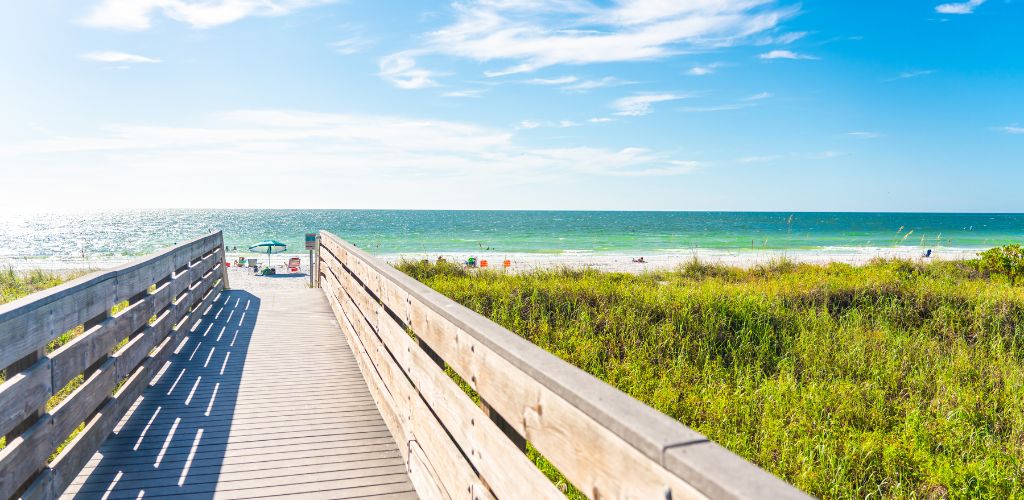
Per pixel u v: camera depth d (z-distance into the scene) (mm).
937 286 9445
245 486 3168
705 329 7086
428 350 3033
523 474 1741
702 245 52750
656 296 8367
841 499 3570
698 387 5449
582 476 1382
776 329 7309
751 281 12320
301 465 3432
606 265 29438
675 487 1025
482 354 2111
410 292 3236
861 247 47312
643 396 5137
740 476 926
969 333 7492
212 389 4809
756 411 4832
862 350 6371
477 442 2154
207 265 8516
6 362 2365
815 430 4410
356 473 3338
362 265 5246
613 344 6578
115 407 3869
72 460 3072
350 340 6172
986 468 3799
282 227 98625
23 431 2592
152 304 4984
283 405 4449
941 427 4477
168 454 3564
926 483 3777
